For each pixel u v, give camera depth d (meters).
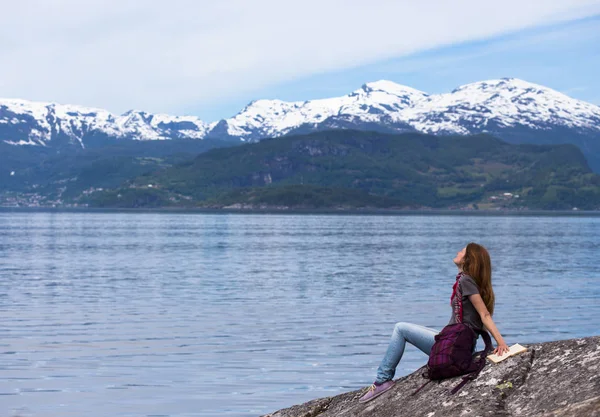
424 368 10.23
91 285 50.41
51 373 22.62
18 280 54.03
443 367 9.25
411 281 53.31
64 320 33.47
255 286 49.72
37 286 49.53
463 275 9.34
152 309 37.53
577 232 168.25
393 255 85.56
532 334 29.53
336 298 42.56
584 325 31.83
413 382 9.93
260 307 38.38
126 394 20.23
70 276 57.53
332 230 173.38
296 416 11.30
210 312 36.38
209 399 19.73
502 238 134.50
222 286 49.66
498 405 8.59
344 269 64.88
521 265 69.69
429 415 8.94
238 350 26.23
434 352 9.35
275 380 21.78
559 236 144.75
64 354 25.42
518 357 9.13
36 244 109.12
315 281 53.38
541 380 8.72
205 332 30.09
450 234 151.75
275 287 49.00
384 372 10.19
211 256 83.62
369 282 52.53
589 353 8.74
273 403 19.39
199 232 158.50
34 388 20.88
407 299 42.03
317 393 20.30
